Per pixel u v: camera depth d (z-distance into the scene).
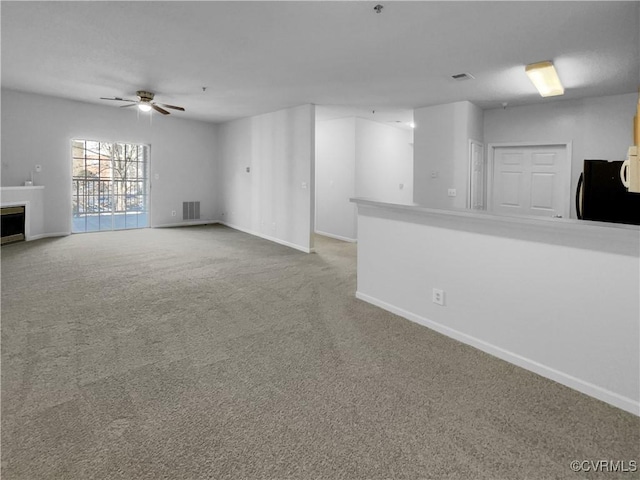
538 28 2.91
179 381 2.14
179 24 2.98
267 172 7.02
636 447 1.63
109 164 7.47
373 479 1.45
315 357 2.45
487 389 2.08
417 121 5.96
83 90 5.52
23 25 3.08
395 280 3.22
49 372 2.20
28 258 5.02
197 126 8.38
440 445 1.64
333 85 4.67
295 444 1.64
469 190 5.41
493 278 2.45
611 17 2.72
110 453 1.56
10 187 5.75
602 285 1.94
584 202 2.97
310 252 5.98
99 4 2.69
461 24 2.87
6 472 1.44
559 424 1.78
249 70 4.14
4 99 5.88
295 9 2.68
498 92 4.86
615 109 4.88
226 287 3.99
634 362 1.85
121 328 2.86
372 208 3.43
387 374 2.24
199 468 1.49
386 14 2.72
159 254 5.53
